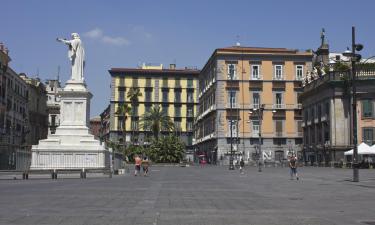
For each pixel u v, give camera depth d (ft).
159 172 151.12
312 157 230.07
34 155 107.76
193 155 380.78
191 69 396.37
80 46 114.93
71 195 54.24
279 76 283.59
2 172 103.14
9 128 257.14
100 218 34.63
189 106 386.11
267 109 280.72
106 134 451.53
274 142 278.67
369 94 195.83
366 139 196.13
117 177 107.34
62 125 111.24
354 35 89.81
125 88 381.60
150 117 310.65
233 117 279.28
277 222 33.45
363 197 55.21
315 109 227.20
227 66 282.56
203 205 44.60
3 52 238.89
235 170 178.70
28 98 316.19
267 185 79.56
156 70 384.88
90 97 116.78
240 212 39.19
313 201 49.80
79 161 108.47
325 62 267.80
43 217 34.96
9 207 41.52
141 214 37.19
